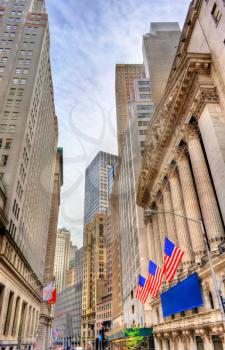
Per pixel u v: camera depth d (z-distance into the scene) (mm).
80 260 164000
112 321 94000
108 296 109000
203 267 22406
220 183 21891
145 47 83625
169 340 30359
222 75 23875
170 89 31375
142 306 45938
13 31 70062
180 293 26172
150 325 42781
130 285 61000
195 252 24953
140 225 53562
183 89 27641
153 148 40750
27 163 53219
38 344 90812
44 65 73438
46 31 74312
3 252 36719
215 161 22750
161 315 35156
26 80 59625
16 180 44500
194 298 23250
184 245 28672
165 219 37438
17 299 45656
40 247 76562
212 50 25750
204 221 24281
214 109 24312
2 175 44188
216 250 21172
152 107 71562
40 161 71062
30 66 62531
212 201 23875
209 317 20453
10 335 40250
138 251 52156
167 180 36344
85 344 123938
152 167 39656
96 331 113875
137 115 70312
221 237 22000
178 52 33562
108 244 126750
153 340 37062
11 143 48750
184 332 24938
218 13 25188
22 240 49969
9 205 40812
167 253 23188
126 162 74750
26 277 53906
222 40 24016
